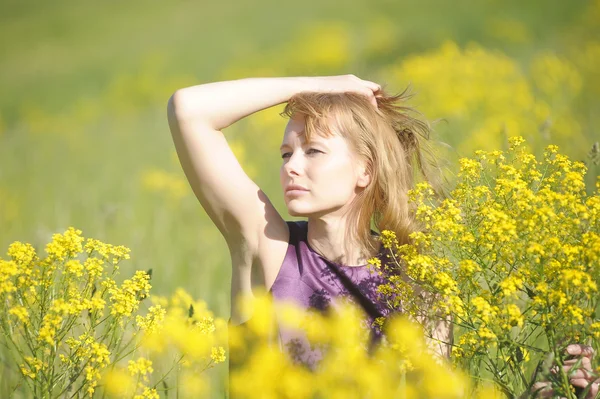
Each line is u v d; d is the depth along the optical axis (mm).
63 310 2592
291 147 3174
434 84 9969
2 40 47844
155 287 4988
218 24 40438
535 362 3031
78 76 33969
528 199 2617
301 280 3123
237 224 3180
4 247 6781
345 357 2508
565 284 2406
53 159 12492
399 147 3309
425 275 2684
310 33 30703
